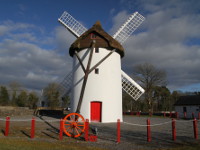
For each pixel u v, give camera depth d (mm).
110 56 21094
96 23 21828
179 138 11625
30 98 60094
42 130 13406
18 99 57406
